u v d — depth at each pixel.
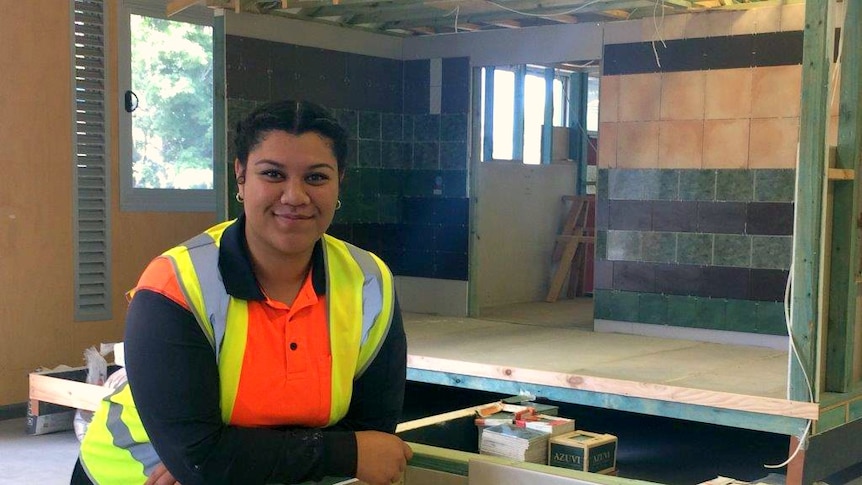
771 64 5.86
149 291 1.71
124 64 6.56
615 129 6.52
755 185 5.94
